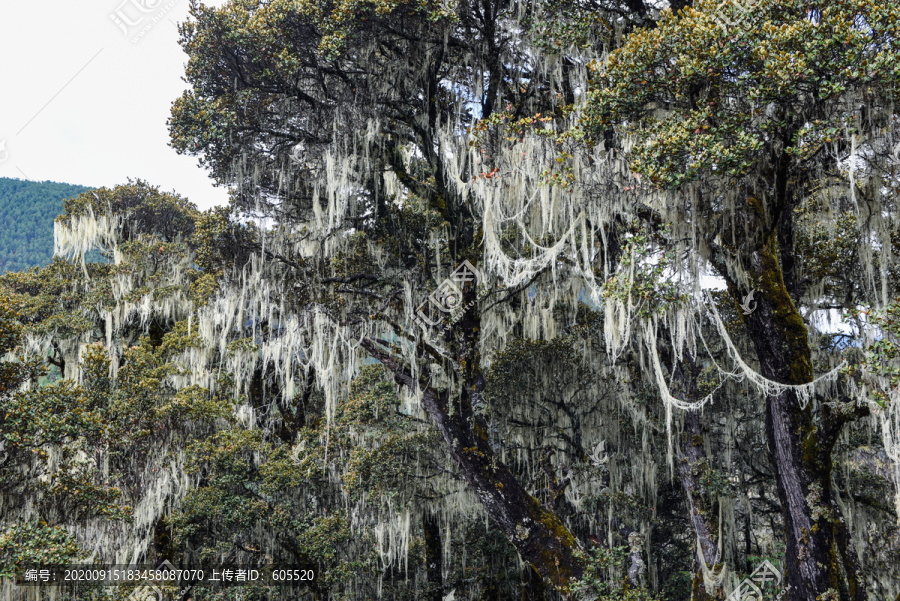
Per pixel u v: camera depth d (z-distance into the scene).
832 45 7.05
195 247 22.86
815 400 12.28
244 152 12.67
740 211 9.21
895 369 6.99
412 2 11.11
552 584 11.37
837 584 8.60
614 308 9.67
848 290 11.75
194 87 12.41
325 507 16.06
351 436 15.38
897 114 7.89
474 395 12.41
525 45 11.86
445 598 18.69
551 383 14.85
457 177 11.77
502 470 12.03
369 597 16.25
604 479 15.33
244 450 15.09
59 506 9.80
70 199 22.70
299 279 13.12
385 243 13.77
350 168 12.38
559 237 12.34
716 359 14.35
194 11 11.94
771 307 9.34
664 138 8.10
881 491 12.58
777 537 16.80
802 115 8.07
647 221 10.02
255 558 15.70
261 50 11.50
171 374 15.71
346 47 11.59
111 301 19.84
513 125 10.49
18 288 22.34
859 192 9.12
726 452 15.19
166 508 14.75
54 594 9.41
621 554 11.49
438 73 12.89
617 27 11.30
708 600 10.52
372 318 13.03
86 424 9.80
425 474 14.45
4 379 9.32
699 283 9.05
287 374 13.00
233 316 13.91
